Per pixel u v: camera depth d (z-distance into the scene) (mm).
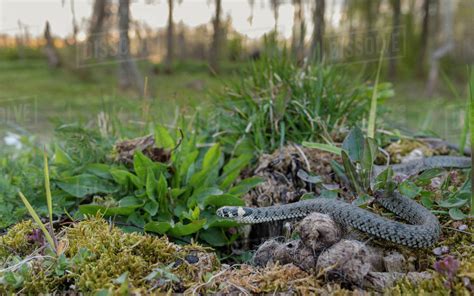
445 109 1254
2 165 750
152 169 629
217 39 2756
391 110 904
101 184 643
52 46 2908
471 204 512
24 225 543
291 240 513
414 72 3521
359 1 3207
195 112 827
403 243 470
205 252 500
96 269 447
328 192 588
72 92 2078
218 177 675
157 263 466
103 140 757
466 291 407
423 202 549
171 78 2641
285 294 437
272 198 662
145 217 599
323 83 825
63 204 624
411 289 428
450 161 706
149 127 830
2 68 2641
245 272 474
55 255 465
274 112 789
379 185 537
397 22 3281
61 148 774
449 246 493
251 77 878
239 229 635
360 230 504
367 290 433
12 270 452
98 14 2832
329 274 443
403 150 780
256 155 758
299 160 696
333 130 785
